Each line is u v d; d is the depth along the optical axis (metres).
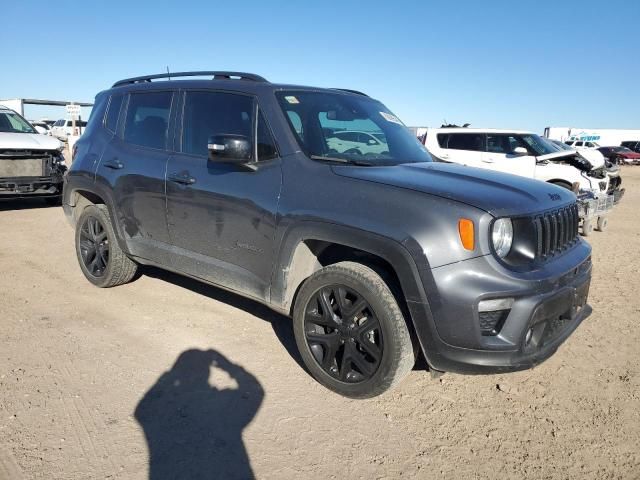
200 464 2.54
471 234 2.66
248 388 3.27
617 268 6.68
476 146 11.48
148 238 4.25
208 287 5.15
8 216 8.85
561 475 2.57
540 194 3.13
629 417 3.09
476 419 3.03
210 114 3.86
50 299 4.69
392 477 2.51
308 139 3.45
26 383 3.21
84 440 2.69
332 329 3.17
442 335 2.71
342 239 2.95
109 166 4.50
